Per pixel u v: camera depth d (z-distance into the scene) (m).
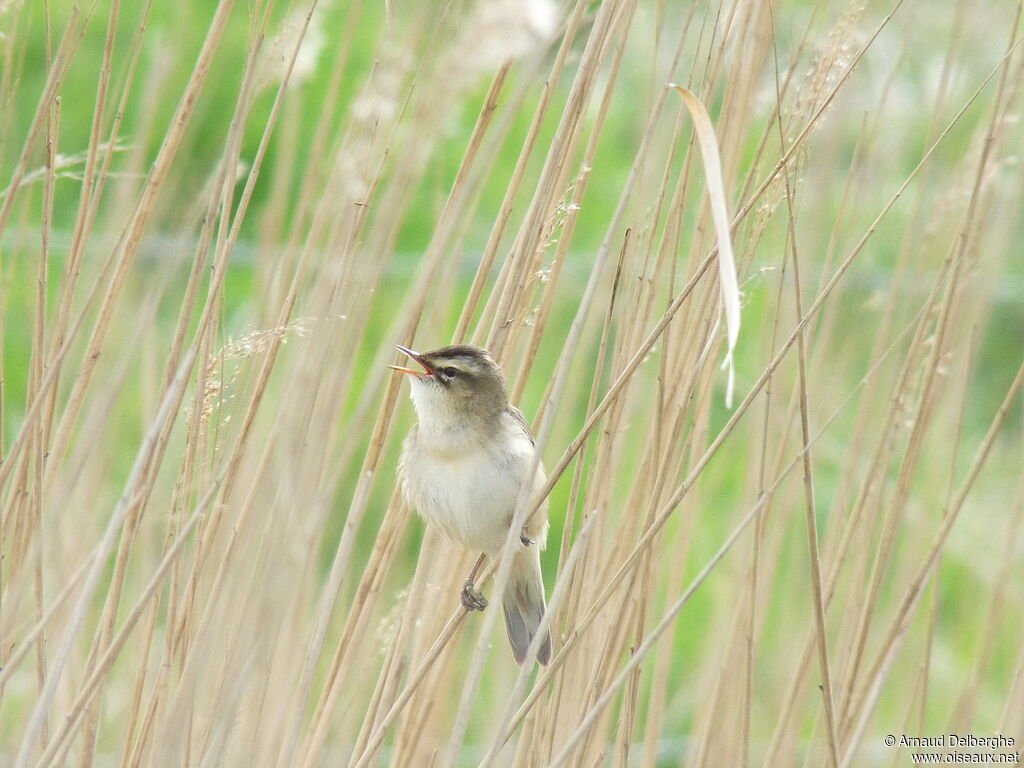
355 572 10.38
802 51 7.12
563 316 12.70
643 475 7.10
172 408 6.44
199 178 13.12
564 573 5.91
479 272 7.22
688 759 9.27
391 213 7.27
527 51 6.39
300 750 7.17
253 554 7.00
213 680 7.01
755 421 8.89
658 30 7.68
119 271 6.67
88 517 8.27
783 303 8.91
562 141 6.68
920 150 11.97
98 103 6.64
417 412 7.60
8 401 12.24
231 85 13.91
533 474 5.75
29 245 10.59
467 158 6.84
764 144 6.80
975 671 8.44
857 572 8.06
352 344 7.40
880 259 12.56
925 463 10.27
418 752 8.05
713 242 7.25
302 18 7.46
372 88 6.86
